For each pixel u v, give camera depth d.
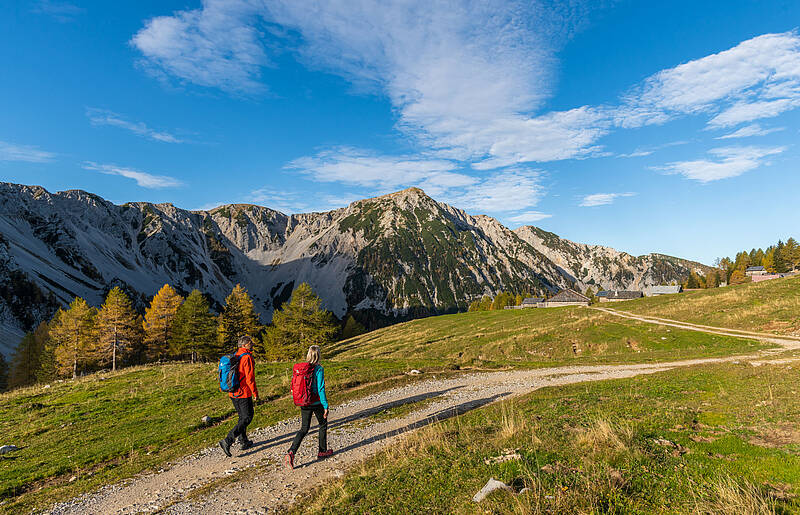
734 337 38.69
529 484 6.05
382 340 76.25
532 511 5.04
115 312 57.44
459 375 23.42
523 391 18.23
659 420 9.77
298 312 59.38
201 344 57.56
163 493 8.88
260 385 21.59
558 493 5.50
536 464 6.85
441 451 8.55
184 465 10.69
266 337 62.41
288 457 9.41
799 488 5.46
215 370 27.91
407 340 69.06
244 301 61.50
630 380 19.02
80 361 57.44
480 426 10.69
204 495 8.41
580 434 8.59
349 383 20.77
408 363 29.06
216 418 15.77
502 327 63.75
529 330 55.03
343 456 10.11
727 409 10.59
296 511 7.02
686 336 41.41
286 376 22.94
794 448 7.04
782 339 35.88
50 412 19.45
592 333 47.69
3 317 105.31
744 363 20.72
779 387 12.53
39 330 68.12
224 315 60.28
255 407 17.11
